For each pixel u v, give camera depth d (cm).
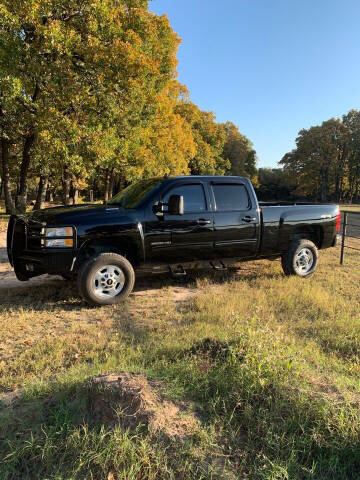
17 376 287
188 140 3425
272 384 239
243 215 592
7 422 214
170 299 527
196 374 259
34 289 572
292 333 384
